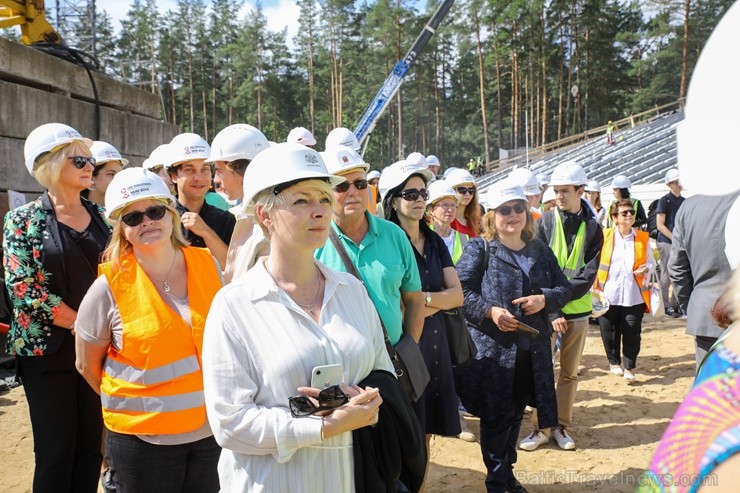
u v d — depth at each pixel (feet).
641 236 20.49
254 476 5.93
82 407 10.16
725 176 2.61
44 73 23.71
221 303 6.15
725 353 2.85
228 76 197.16
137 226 8.35
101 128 27.25
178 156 11.84
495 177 124.06
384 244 9.41
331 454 5.98
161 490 8.18
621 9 185.98
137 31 196.44
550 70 183.93
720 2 124.98
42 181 10.30
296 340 6.04
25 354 9.69
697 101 2.71
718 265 11.09
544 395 11.71
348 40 174.40
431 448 15.55
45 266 9.91
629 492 12.80
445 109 206.49
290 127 196.03
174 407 8.04
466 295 12.02
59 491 9.78
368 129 60.39
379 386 6.41
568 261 15.40
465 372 11.90
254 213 6.57
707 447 2.60
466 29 169.68
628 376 20.40
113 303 8.34
